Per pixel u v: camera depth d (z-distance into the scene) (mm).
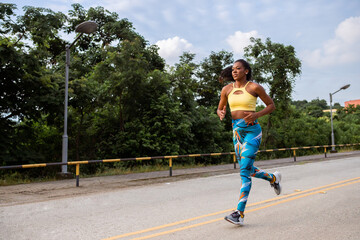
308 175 10242
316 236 3648
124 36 30641
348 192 6746
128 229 4230
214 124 23094
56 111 15367
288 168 13016
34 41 14547
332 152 27359
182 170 14055
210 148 22859
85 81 16812
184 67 22000
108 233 4055
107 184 9562
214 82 29625
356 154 23016
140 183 9641
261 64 29109
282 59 28391
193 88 23250
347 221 4336
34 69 14664
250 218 4602
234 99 4199
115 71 17938
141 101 19109
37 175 16688
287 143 32969
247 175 4094
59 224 4598
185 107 21984
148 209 5551
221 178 10367
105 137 19391
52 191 8211
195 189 7965
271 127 32469
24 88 15164
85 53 30391
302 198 6145
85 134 19266
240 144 4172
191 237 3738
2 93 14938
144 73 18609
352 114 58938
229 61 29953
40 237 3947
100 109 18984
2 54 12992
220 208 5473
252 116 3939
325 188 7363
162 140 19000
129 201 6434
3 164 15297
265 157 29750
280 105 29812
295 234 3736
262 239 3557
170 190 7906
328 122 41094
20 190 8453
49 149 19078
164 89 19938
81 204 6203
